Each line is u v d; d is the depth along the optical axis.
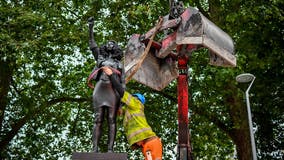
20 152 22.95
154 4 18.03
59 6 19.41
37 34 18.23
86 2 20.28
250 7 18.11
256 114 20.41
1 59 17.66
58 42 18.78
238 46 18.66
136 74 10.05
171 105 21.17
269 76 19.11
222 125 20.48
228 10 19.38
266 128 20.55
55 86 20.97
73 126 22.86
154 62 10.25
